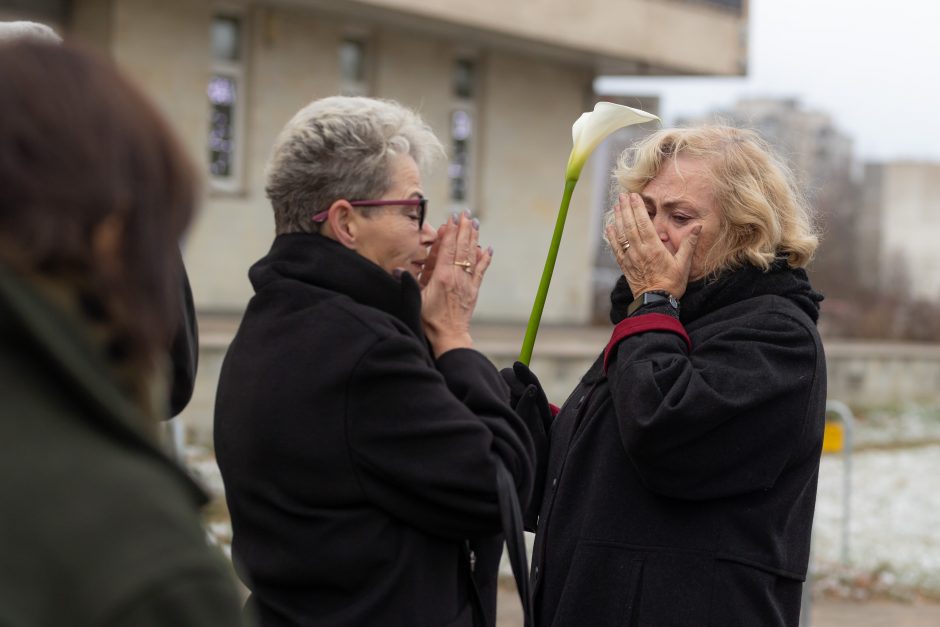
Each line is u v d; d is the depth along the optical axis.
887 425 16.89
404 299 2.24
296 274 2.26
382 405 2.11
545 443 2.77
